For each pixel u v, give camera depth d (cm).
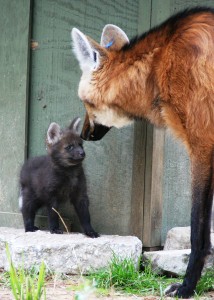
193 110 739
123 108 833
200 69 735
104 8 1029
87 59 839
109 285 777
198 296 724
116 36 887
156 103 804
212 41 746
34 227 1034
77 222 1058
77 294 589
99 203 1036
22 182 1055
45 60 1089
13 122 1112
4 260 897
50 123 1084
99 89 836
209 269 840
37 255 853
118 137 1012
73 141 1007
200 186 741
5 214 1112
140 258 889
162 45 790
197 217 740
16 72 1108
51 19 1080
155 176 976
